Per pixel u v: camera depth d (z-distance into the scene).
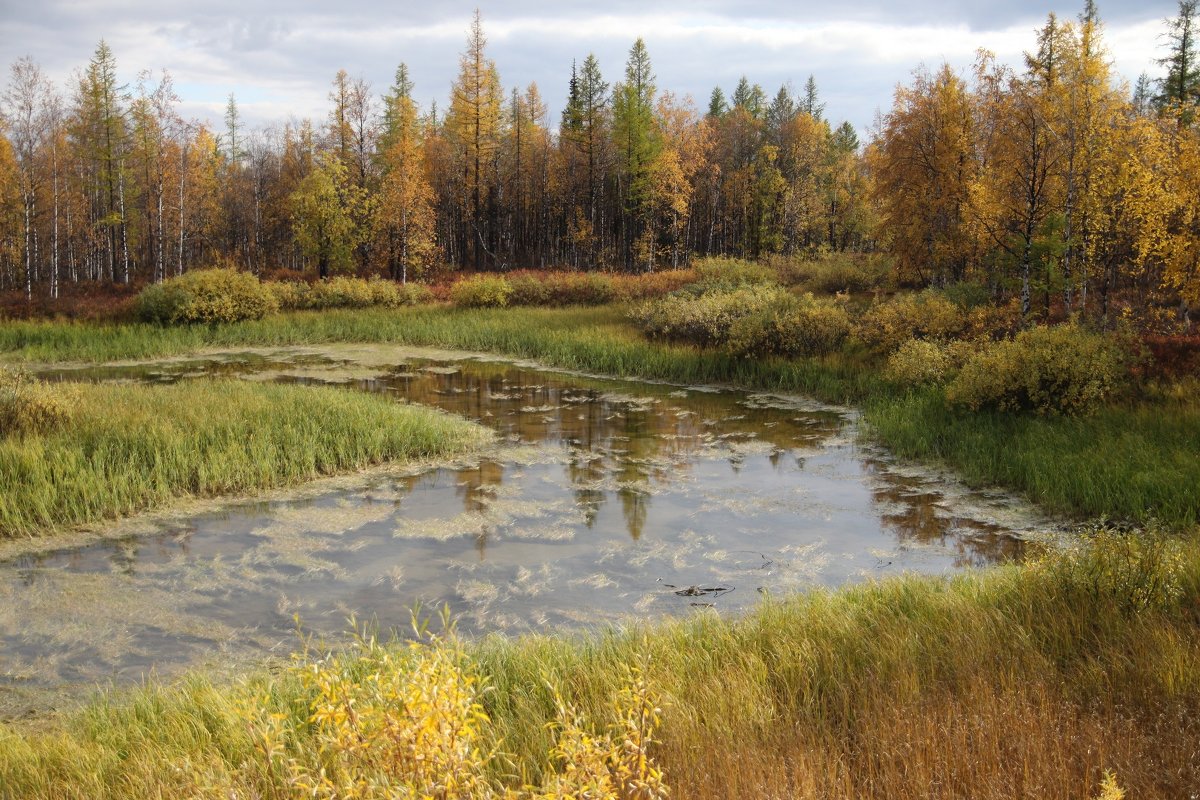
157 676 6.83
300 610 8.21
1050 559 6.98
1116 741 3.90
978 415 14.90
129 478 11.52
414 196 43.53
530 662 5.78
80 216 47.56
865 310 23.81
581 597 8.55
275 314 32.22
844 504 11.72
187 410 14.57
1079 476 11.22
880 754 3.95
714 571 9.28
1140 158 19.34
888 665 5.39
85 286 40.50
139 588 8.70
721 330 23.98
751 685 5.11
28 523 10.21
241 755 4.48
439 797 2.91
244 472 12.23
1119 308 20.20
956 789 3.67
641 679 4.04
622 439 15.80
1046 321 19.64
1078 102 20.14
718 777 3.80
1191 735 3.97
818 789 3.67
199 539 10.15
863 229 58.44
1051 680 4.82
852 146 76.12
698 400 19.77
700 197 62.84
